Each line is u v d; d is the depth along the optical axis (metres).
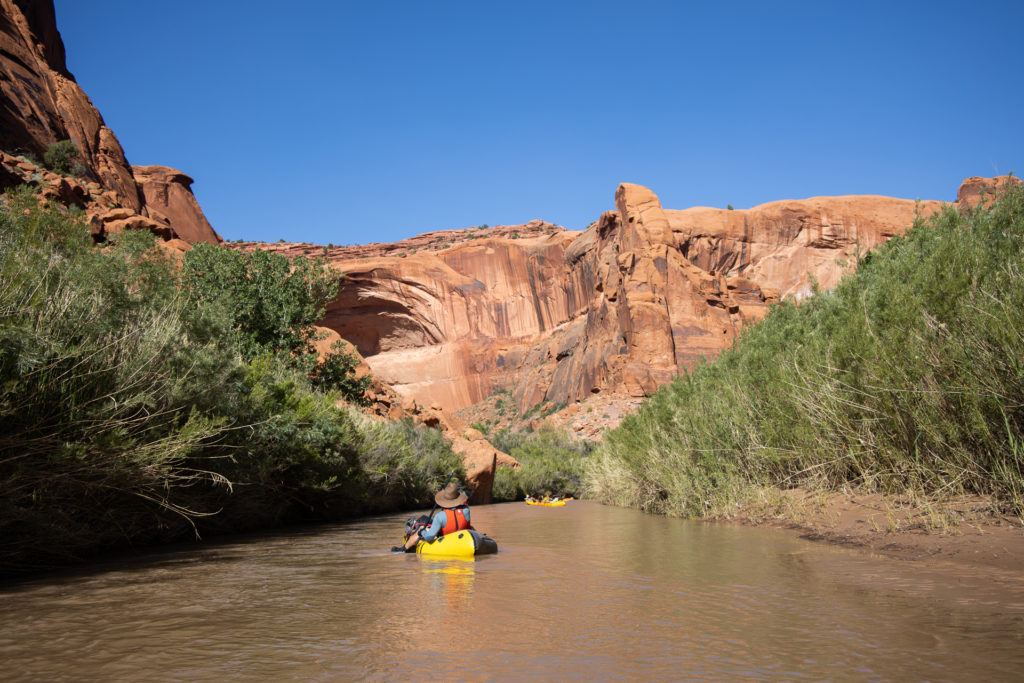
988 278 7.91
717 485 12.04
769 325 15.07
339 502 14.94
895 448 8.27
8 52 49.44
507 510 19.12
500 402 108.19
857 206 110.75
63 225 9.93
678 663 3.16
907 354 8.22
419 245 169.00
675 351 80.69
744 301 96.31
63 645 3.58
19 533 6.38
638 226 89.62
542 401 99.88
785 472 10.77
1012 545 5.65
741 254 108.50
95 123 57.78
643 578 5.60
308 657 3.33
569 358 97.50
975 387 6.96
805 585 5.01
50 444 6.37
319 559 7.20
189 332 10.85
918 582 4.91
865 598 4.46
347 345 30.75
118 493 7.72
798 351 11.34
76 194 35.38
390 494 18.75
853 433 8.95
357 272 117.94
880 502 8.16
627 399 75.56
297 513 13.91
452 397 113.00
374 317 119.81
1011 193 9.65
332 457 13.76
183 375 8.76
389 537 9.95
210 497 10.06
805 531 8.06
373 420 22.28
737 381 12.66
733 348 15.77
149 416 7.29
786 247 109.25
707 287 87.38
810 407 9.63
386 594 5.01
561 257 114.44
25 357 6.10
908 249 11.70
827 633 3.63
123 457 6.94
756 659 3.19
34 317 6.61
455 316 117.19
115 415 6.88
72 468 6.61
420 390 113.62
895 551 6.18
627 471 17.22
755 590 4.91
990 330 7.10
